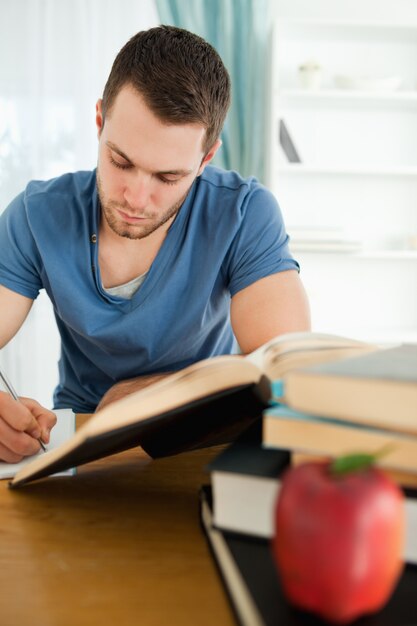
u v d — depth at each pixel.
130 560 0.48
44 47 2.65
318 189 2.87
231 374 0.52
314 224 2.88
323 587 0.32
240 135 2.72
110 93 0.90
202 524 0.53
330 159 2.87
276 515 0.34
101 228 1.11
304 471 0.34
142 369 1.21
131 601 0.42
